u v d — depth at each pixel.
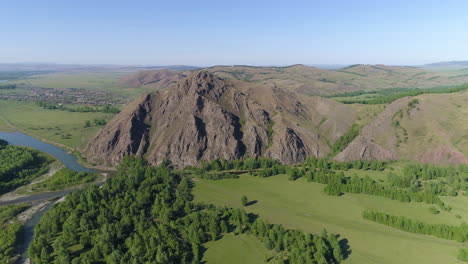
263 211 131.88
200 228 111.81
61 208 123.12
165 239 104.69
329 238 102.00
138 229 111.44
